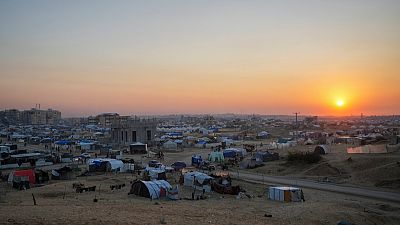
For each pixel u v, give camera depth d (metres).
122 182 65.06
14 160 89.56
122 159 96.94
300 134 188.00
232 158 102.75
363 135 160.12
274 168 81.56
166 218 33.72
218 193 56.00
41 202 43.66
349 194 54.31
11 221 29.08
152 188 50.66
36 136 188.88
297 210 41.19
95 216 32.88
